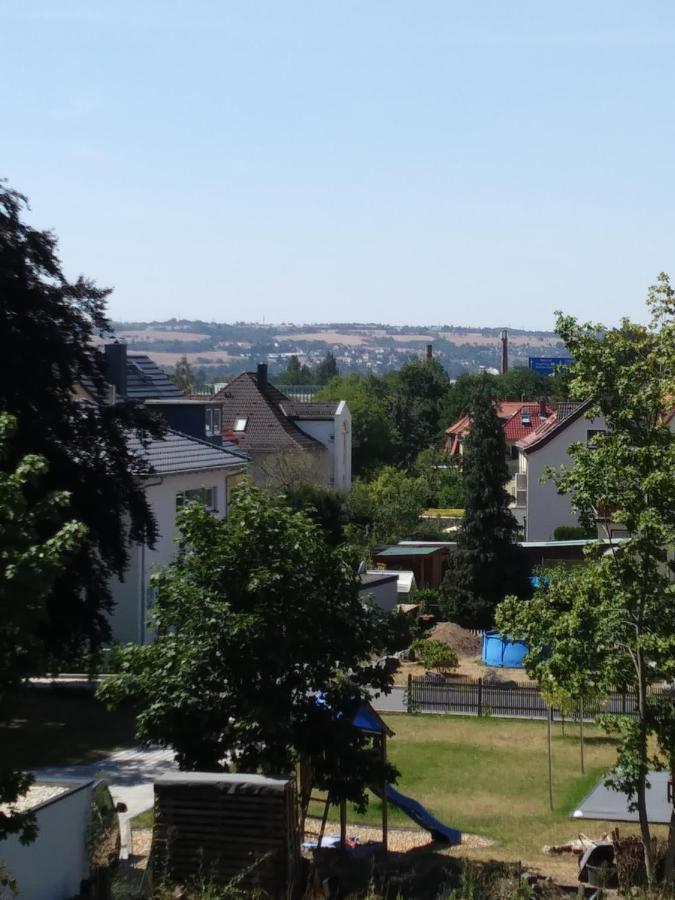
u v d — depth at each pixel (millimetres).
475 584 47781
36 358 25156
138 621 36375
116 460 27453
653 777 23547
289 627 16484
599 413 17953
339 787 17188
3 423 11016
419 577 55156
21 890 13984
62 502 10844
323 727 16781
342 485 78750
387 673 17922
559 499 54281
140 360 60406
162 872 14812
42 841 14516
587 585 17266
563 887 17000
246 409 75062
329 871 16797
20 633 10328
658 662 16828
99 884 15469
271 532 16719
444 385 131125
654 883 16297
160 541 38188
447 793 25078
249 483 17734
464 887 14500
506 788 25547
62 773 22891
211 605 16094
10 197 25625
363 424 94438
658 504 16734
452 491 84875
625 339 17359
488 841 21219
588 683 17391
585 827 22344
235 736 16312
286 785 14852
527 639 17734
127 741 25766
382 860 18922
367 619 17359
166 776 15219
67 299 27016
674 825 17094
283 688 16812
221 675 16375
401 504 63094
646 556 16781
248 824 14820
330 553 17250
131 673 16531
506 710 33375
